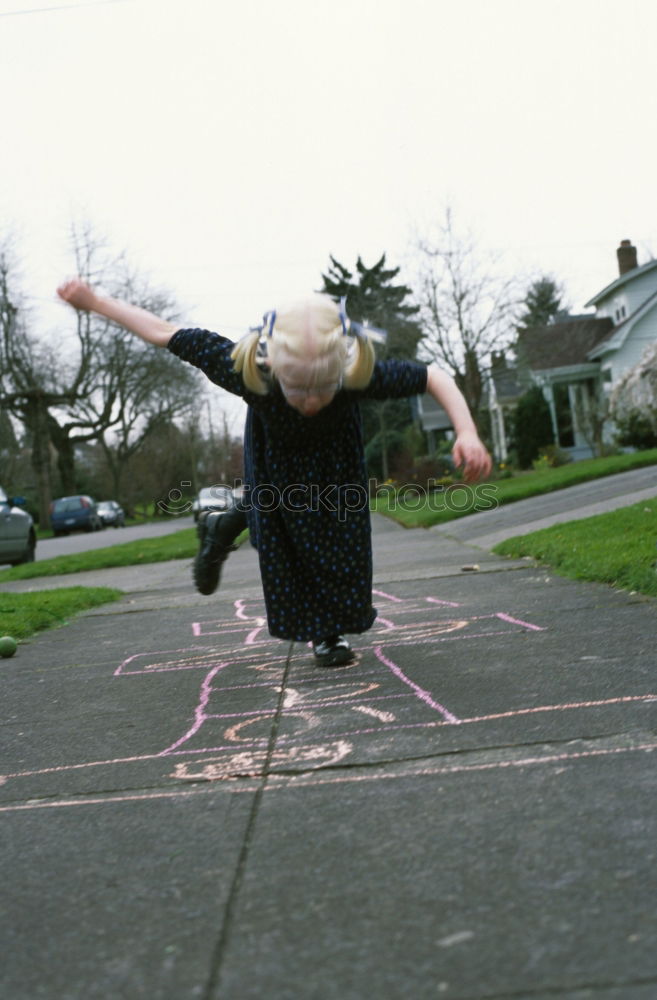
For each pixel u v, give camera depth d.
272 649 4.77
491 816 2.24
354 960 1.66
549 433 33.00
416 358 28.48
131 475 56.91
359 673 3.93
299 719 3.27
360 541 3.90
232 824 2.35
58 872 2.15
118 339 40.59
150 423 48.97
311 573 3.93
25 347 41.03
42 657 5.14
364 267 48.12
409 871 1.99
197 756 2.95
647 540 7.09
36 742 3.29
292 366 3.26
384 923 1.78
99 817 2.48
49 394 41.56
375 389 3.48
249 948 1.74
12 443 48.78
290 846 2.18
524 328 31.55
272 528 3.87
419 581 7.07
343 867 2.04
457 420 3.42
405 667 3.96
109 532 31.55
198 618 6.23
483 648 4.21
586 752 2.63
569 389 34.31
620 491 13.32
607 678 3.43
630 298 32.94
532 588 6.01
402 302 31.47
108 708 3.73
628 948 1.62
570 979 1.55
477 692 3.41
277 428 3.62
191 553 13.62
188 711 3.55
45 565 13.18
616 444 26.00
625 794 2.29
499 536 10.87
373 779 2.58
